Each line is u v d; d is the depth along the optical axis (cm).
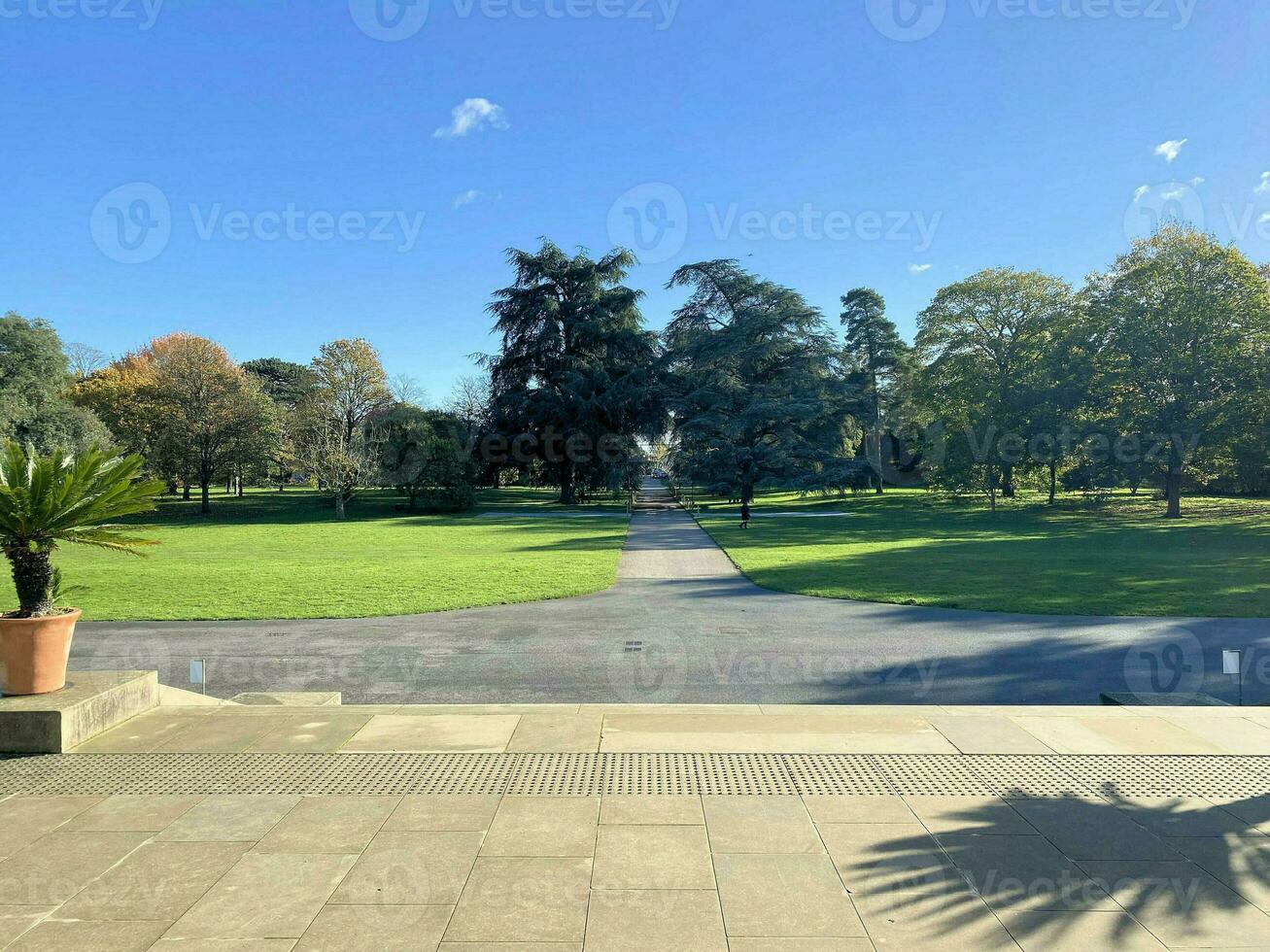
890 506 5259
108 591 1507
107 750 528
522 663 916
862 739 545
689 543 2795
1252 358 3634
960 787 459
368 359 5475
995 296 4912
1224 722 579
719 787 460
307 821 415
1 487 554
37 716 522
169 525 4166
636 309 5525
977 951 294
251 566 1972
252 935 306
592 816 420
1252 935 304
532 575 1750
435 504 5253
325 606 1324
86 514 600
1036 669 877
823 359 5016
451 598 1399
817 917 318
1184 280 3878
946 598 1378
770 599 1409
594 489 5562
